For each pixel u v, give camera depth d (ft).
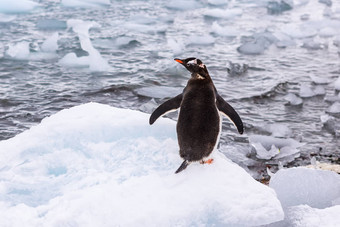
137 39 49.03
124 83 37.45
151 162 16.69
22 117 30.89
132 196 14.35
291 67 42.83
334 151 28.48
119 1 65.16
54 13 57.16
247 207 14.47
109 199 14.12
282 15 61.52
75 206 13.74
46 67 40.29
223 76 39.75
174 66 41.52
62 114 19.70
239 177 15.60
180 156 15.92
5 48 44.06
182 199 14.39
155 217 13.70
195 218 14.08
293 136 30.27
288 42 50.08
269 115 33.09
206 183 15.11
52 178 15.94
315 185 19.57
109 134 18.43
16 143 17.49
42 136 17.90
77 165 16.65
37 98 33.99
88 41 42.45
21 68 39.70
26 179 15.78
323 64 43.91
